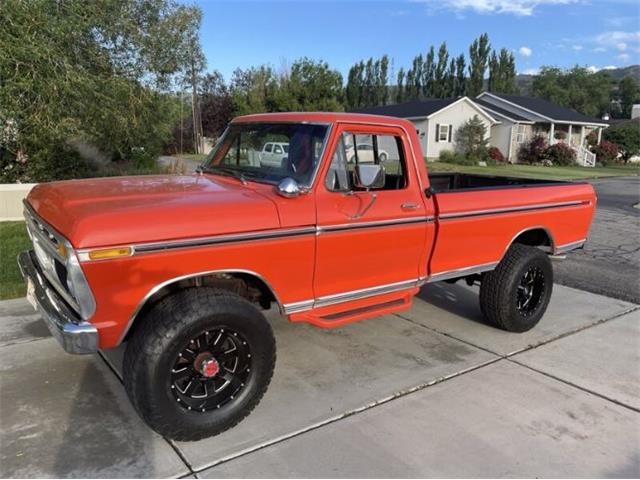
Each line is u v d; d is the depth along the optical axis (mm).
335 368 4453
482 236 4828
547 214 5375
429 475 3104
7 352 4512
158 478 2996
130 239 2914
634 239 11016
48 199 3441
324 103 41562
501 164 36906
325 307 3969
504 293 5109
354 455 3264
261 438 3416
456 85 75438
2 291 5941
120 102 12438
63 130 10570
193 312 3119
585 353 4922
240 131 4410
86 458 3143
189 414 3252
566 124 41625
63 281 3211
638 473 3205
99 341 3010
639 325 5707
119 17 12438
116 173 14266
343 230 3801
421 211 4312
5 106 9648
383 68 71562
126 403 3770
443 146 36312
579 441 3512
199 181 4012
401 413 3770
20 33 9398
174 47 14539
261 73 44031
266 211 3428
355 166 3881
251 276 3570
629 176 31328
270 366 3561
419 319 5707
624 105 105812
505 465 3229
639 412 3904
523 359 4754
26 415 3570
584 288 7121
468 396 4043
